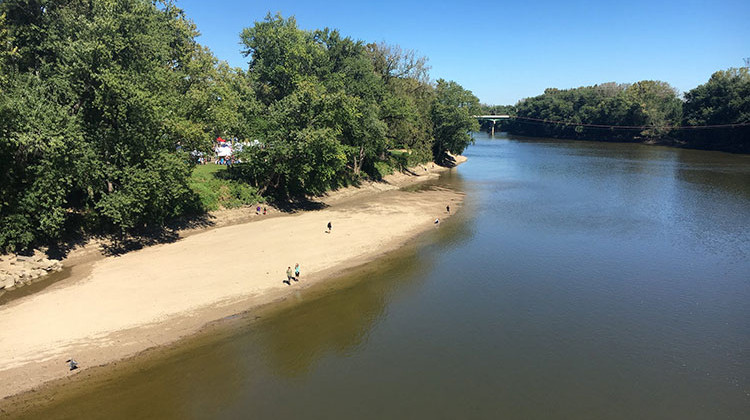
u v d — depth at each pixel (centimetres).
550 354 2259
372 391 1942
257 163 4812
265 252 3619
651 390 1975
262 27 5138
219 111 4400
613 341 2395
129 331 2342
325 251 3728
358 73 6556
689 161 11056
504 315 2686
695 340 2412
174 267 3209
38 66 3512
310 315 2648
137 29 3478
